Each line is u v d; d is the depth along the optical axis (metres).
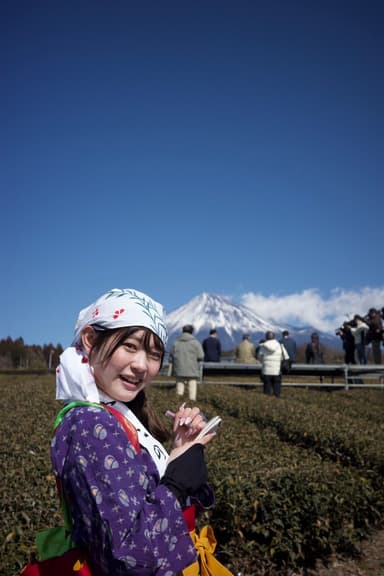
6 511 4.53
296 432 9.90
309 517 5.58
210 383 20.95
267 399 14.35
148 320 1.96
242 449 7.91
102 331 1.94
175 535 1.66
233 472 6.17
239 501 5.51
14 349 86.00
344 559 5.75
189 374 15.36
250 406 12.76
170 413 2.14
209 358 21.80
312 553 5.66
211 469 6.30
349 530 5.84
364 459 8.12
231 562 5.43
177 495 1.75
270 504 5.49
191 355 15.42
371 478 7.38
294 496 5.67
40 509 4.53
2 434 7.83
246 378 22.59
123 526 1.61
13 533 4.04
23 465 5.81
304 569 5.51
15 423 8.86
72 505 1.70
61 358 1.97
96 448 1.70
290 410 12.16
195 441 1.91
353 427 9.93
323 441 9.09
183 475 1.80
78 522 1.67
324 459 8.70
